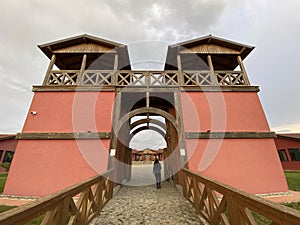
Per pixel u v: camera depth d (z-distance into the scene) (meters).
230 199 2.03
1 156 13.12
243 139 5.40
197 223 2.86
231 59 7.45
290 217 1.02
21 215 1.21
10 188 4.61
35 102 5.61
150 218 3.12
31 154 4.98
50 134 5.20
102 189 3.76
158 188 6.05
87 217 2.76
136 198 4.60
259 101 5.91
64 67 7.82
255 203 1.46
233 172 5.00
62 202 1.98
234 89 6.06
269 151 5.25
